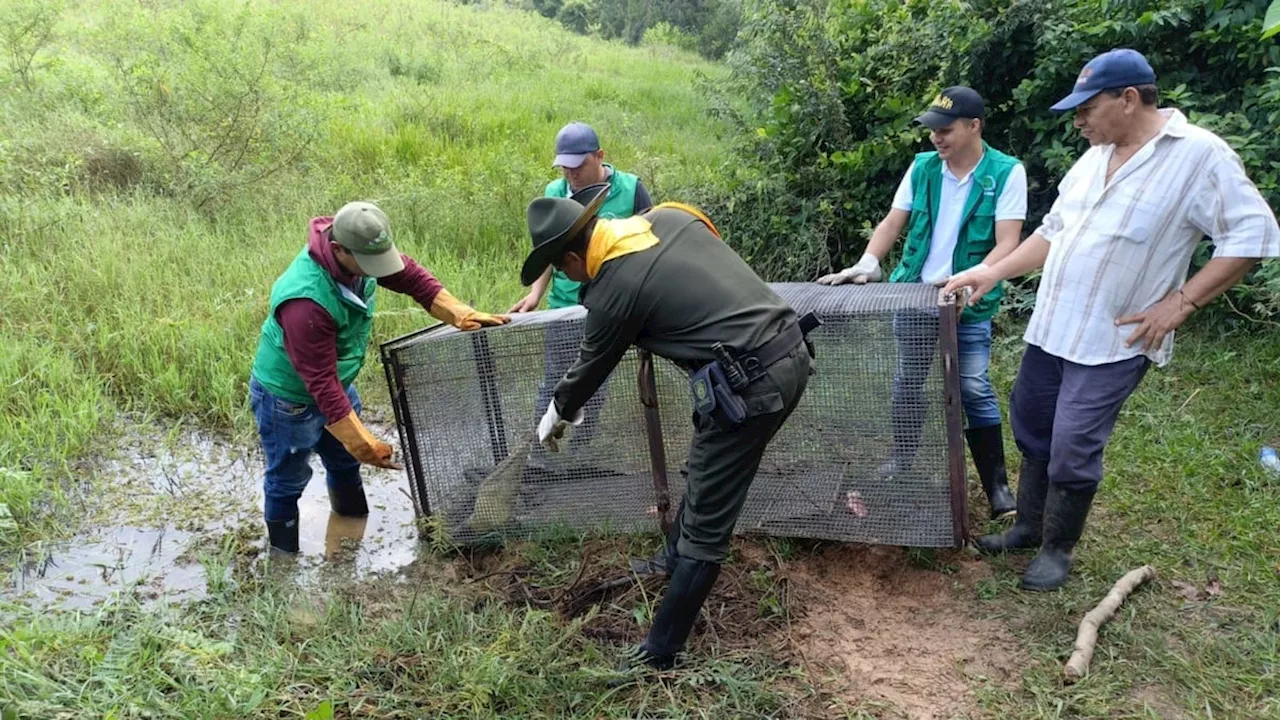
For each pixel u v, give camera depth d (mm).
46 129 7539
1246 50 5457
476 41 16000
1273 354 4973
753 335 2613
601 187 3785
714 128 10438
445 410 3611
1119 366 3012
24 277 5480
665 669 2924
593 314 2684
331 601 3275
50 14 9234
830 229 6570
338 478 3846
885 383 3275
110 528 3809
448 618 3184
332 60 11344
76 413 4398
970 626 3182
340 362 3297
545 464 3639
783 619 3209
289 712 2725
